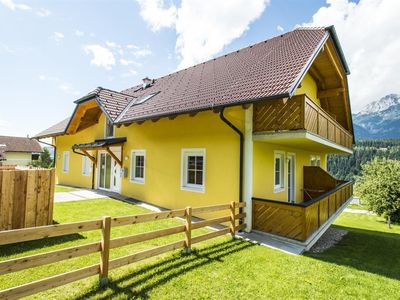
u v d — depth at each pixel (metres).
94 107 13.44
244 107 6.41
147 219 4.21
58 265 4.07
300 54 7.58
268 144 7.99
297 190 10.54
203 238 5.32
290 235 6.05
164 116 8.12
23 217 5.61
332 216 8.70
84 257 4.43
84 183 15.02
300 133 6.05
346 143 12.98
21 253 4.49
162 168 9.61
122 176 11.73
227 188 7.35
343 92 11.53
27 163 42.66
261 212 6.64
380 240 11.02
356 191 27.73
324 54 9.13
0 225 5.25
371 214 27.28
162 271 4.04
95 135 14.40
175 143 9.15
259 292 3.63
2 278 3.56
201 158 8.41
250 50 11.12
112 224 3.66
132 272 3.93
